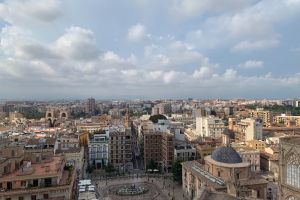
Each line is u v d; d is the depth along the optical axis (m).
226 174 130.88
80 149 190.75
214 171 136.50
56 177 89.56
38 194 85.50
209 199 68.69
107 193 160.88
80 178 180.12
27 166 93.75
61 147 199.12
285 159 99.06
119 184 179.00
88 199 118.94
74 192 108.62
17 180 86.31
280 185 100.94
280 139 101.38
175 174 180.25
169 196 156.38
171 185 177.12
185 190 160.12
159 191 165.12
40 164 103.38
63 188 87.81
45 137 192.50
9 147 109.75
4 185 85.31
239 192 93.94
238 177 130.88
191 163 163.75
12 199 83.38
